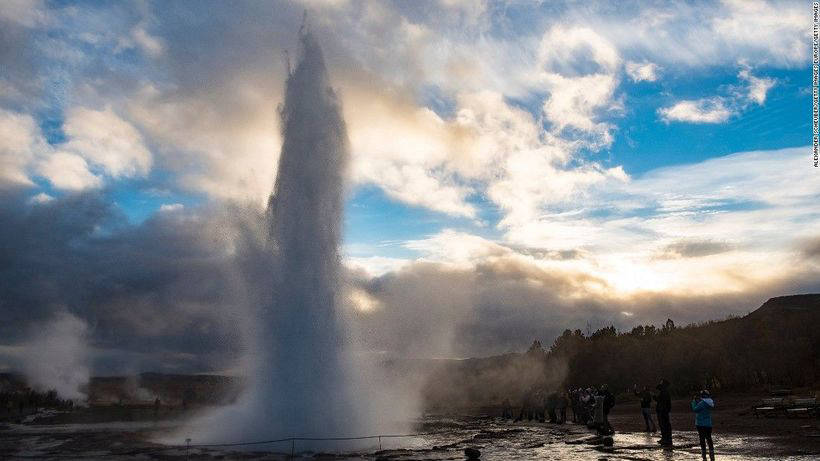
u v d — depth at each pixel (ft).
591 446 76.48
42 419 145.07
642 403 94.73
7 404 190.19
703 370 280.51
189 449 72.69
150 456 67.10
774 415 114.21
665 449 70.28
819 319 290.35
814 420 103.50
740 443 73.41
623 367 316.81
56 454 68.54
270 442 74.95
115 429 108.27
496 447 76.89
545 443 81.15
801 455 61.16
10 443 81.66
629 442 78.48
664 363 298.56
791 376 244.83
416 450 73.87
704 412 59.06
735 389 234.17
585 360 339.57
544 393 136.15
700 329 327.47
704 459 59.26
